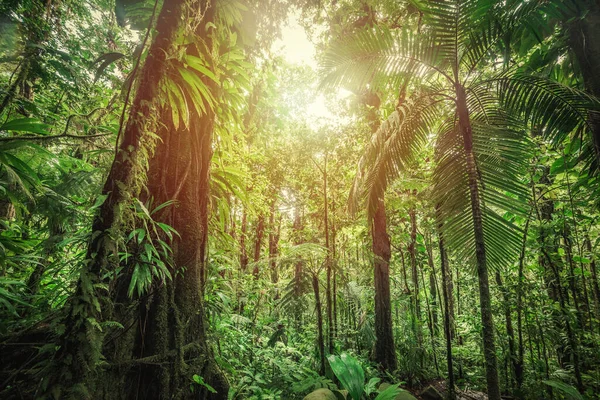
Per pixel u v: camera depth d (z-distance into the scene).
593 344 4.56
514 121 3.23
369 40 3.27
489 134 3.15
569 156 4.09
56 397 1.09
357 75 3.54
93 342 1.21
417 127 3.70
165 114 2.35
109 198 1.39
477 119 3.43
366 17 5.28
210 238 3.22
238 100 2.84
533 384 5.11
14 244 1.96
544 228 4.84
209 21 2.45
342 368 3.29
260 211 7.81
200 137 2.60
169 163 2.29
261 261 4.36
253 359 3.94
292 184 7.51
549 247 4.95
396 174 3.89
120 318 1.76
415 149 3.97
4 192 1.76
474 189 2.82
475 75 3.56
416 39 3.11
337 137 5.75
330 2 5.17
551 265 4.98
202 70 1.99
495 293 5.87
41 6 2.42
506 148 3.07
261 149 6.71
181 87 1.99
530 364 5.73
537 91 2.86
